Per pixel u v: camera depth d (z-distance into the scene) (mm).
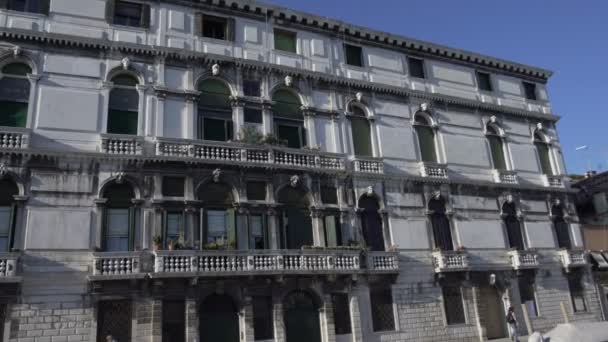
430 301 22594
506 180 27312
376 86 25094
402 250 22766
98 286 16656
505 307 24688
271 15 23781
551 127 31125
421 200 24141
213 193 19688
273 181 20734
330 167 22219
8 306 15820
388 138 24688
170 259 17359
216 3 22547
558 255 27547
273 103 22359
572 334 14070
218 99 21469
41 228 16922
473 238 24969
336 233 21500
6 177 17031
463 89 28359
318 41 24641
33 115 18094
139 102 19828
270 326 19047
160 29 21156
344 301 20734
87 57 19562
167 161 18891
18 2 19359
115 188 18375
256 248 19859
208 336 18047
